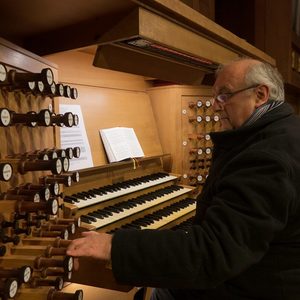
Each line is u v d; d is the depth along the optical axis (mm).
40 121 820
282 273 913
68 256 817
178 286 815
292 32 3000
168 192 2146
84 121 1850
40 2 1063
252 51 2203
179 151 2438
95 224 1498
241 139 1018
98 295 1729
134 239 818
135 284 828
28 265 756
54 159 809
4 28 1332
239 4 3070
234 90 1039
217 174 1021
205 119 2496
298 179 834
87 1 1075
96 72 2043
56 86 947
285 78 2959
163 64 1912
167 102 2441
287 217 818
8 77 807
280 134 910
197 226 843
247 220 785
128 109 2246
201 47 1653
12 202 764
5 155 844
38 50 1448
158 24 1288
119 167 2025
